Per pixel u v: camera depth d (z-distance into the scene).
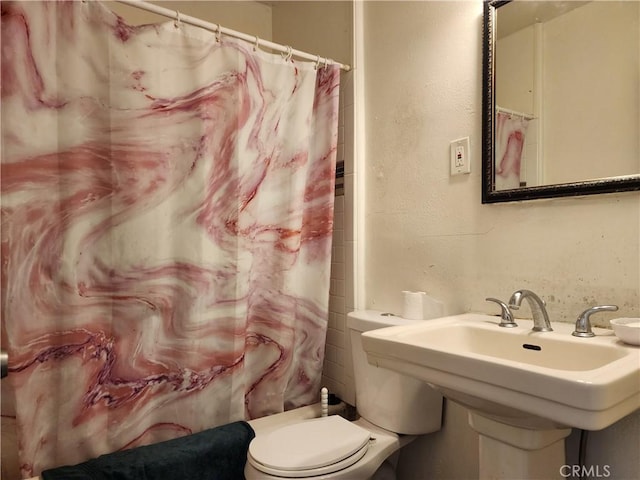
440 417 1.41
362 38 1.79
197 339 1.45
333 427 1.33
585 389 0.63
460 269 1.37
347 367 1.81
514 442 0.89
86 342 1.28
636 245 0.98
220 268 1.49
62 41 1.25
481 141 1.30
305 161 1.69
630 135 0.99
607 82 1.03
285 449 1.19
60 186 1.26
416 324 1.14
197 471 1.28
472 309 1.33
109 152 1.33
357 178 1.77
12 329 1.19
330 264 1.78
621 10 1.01
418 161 1.53
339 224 1.87
